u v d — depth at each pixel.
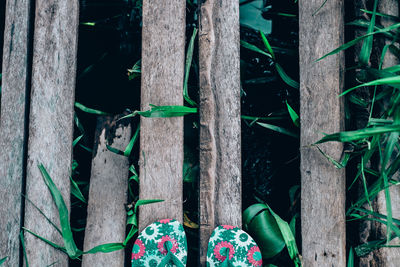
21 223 1.00
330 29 0.95
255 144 1.21
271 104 1.21
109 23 1.28
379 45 1.01
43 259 0.98
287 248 1.03
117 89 1.24
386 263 0.94
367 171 0.96
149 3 1.00
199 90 0.98
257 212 1.07
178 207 0.97
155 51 0.99
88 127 1.20
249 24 1.27
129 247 1.06
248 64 1.25
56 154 1.00
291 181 1.18
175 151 0.97
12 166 1.01
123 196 1.01
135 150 1.13
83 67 1.26
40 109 1.01
